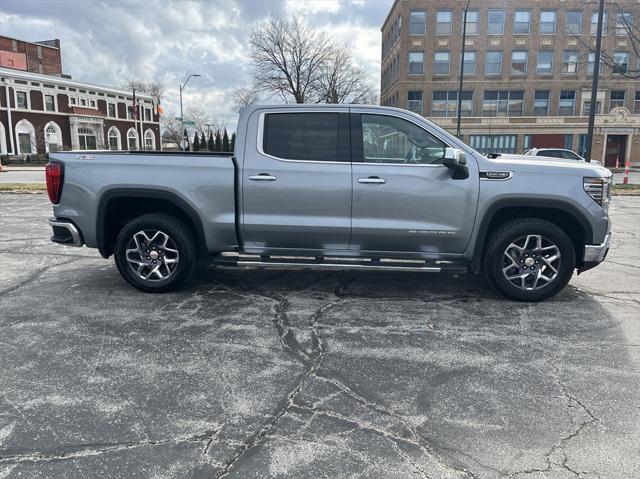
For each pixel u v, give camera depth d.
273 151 4.88
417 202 4.76
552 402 3.08
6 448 2.58
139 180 4.92
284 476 2.38
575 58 39.03
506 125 39.94
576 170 4.74
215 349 3.84
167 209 5.27
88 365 3.54
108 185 4.94
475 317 4.59
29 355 3.70
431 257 4.92
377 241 4.88
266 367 3.54
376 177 4.74
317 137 4.86
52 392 3.15
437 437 2.71
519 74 39.34
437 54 39.41
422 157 4.82
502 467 2.46
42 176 27.59
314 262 4.92
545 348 3.90
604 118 39.72
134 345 3.90
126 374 3.41
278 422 2.84
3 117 48.66
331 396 3.14
